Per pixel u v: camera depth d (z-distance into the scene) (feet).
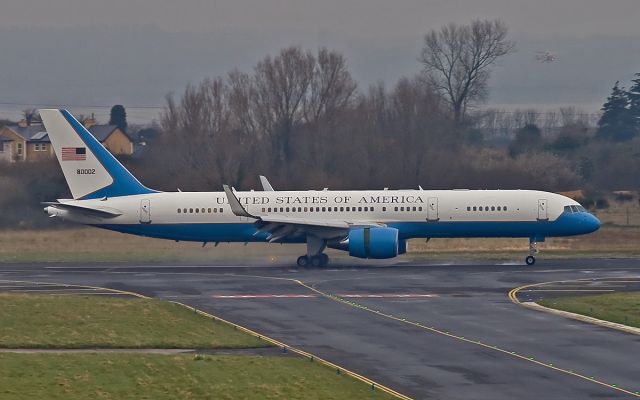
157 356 453.17
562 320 562.66
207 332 524.11
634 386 397.19
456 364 441.27
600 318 568.00
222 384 397.80
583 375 417.28
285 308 615.57
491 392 387.75
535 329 532.73
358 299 653.71
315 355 463.83
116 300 619.26
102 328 527.40
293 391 387.55
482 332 524.11
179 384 398.83
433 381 407.03
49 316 557.74
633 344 486.79
